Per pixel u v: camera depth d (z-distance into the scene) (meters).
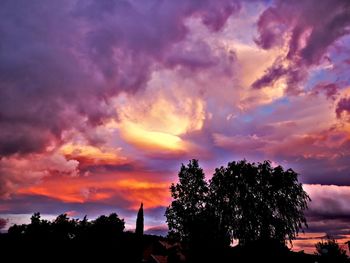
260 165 34.72
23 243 25.70
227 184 34.59
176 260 32.47
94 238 25.41
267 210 31.77
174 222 34.78
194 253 29.69
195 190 35.81
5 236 26.48
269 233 31.05
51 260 25.14
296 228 31.66
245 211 32.38
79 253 25.05
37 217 27.36
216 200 34.47
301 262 28.81
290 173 33.62
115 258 24.88
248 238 31.16
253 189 33.41
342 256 31.14
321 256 30.38
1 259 24.94
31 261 25.09
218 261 28.47
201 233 30.78
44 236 25.98
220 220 32.84
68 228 26.73
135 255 25.36
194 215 33.53
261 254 28.28
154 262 41.75
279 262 28.27
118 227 26.33
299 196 33.00
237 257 28.69
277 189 32.69
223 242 30.02
